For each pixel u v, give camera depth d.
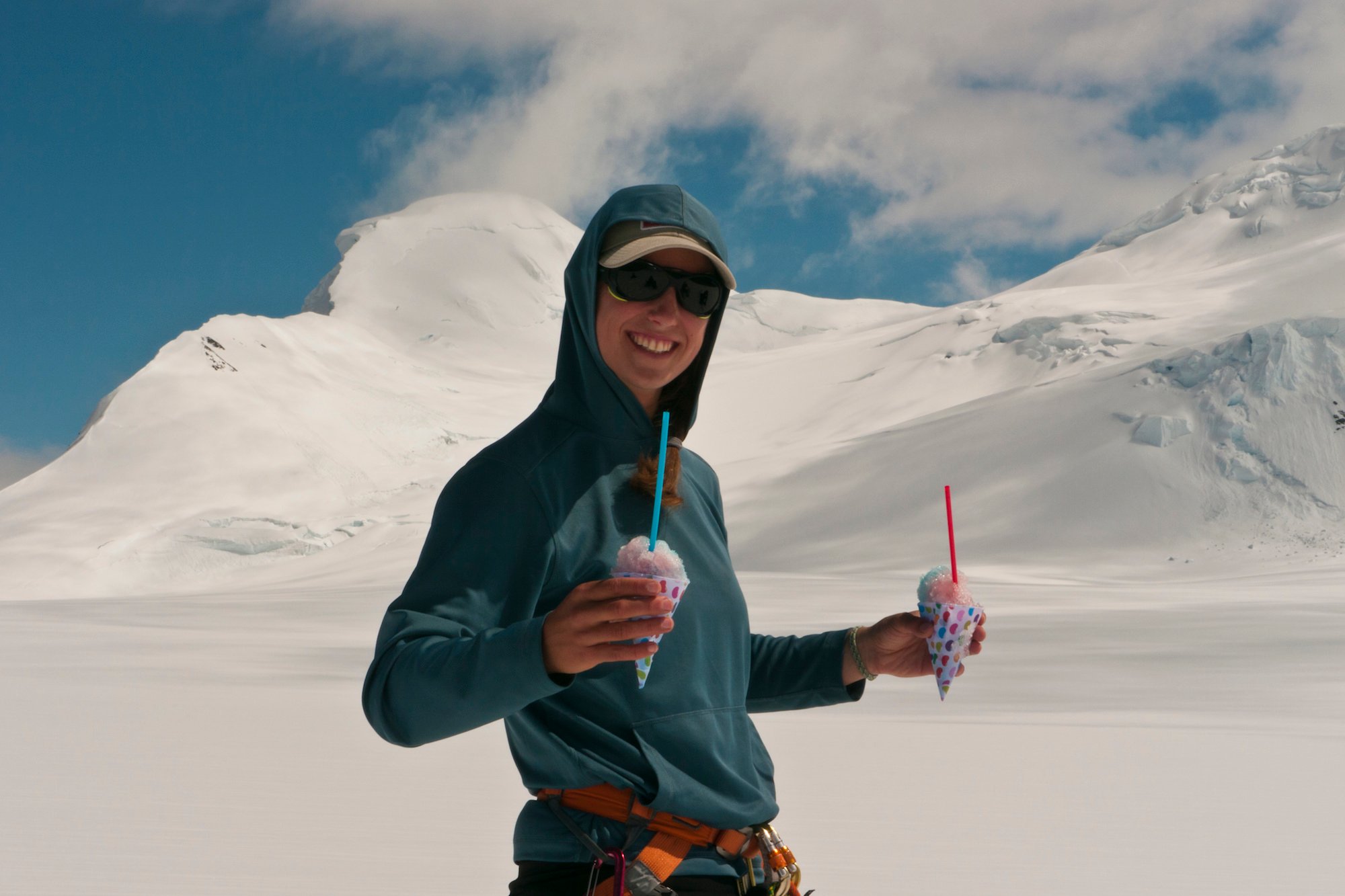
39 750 8.56
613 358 2.00
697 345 2.05
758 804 1.93
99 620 31.75
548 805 1.87
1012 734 10.01
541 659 1.51
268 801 6.65
